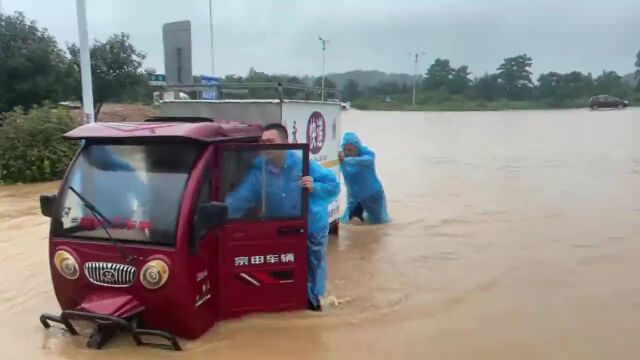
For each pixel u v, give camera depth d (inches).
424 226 407.2
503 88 4345.5
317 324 229.5
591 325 235.5
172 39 464.1
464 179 624.4
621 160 783.1
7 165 575.2
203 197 205.0
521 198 508.1
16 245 338.6
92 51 1139.3
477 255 335.9
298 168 223.6
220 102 308.2
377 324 235.0
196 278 202.7
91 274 200.4
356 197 411.8
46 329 219.8
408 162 783.1
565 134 1301.7
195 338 210.2
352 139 400.2
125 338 210.5
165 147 206.7
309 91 345.4
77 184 208.5
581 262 320.2
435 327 233.3
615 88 4072.3
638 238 368.8
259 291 226.5
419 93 4463.6
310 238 238.1
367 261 324.5
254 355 204.2
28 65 952.9
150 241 195.0
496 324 236.5
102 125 215.2
